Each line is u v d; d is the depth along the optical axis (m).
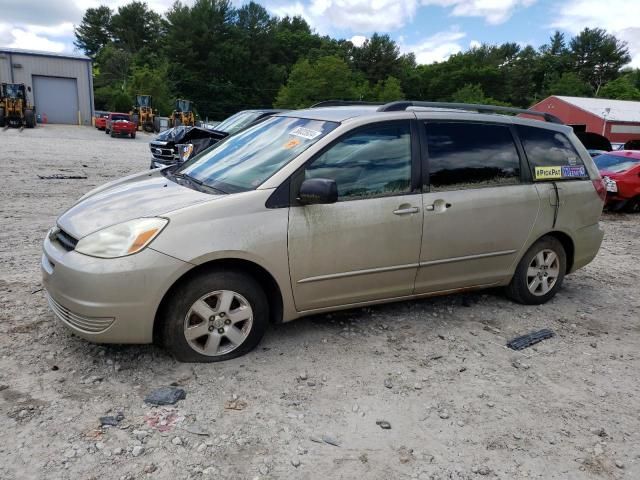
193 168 4.53
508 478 2.77
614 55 123.12
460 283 4.65
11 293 4.71
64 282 3.35
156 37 106.94
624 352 4.34
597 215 5.38
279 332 4.26
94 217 3.64
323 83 70.75
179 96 78.81
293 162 3.82
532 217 4.84
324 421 3.14
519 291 5.09
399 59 103.44
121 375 3.48
